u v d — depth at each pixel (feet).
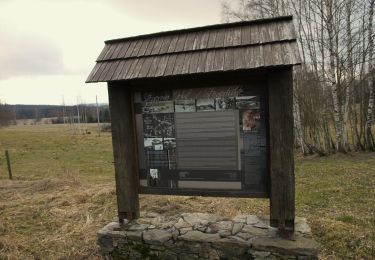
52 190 30.78
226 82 13.21
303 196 25.13
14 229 20.10
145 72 13.10
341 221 18.76
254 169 13.41
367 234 16.52
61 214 22.40
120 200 15.26
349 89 47.73
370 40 43.75
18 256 16.28
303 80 51.60
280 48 11.80
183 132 14.20
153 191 15.02
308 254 12.03
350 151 47.01
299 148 58.44
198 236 13.60
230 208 21.62
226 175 13.82
